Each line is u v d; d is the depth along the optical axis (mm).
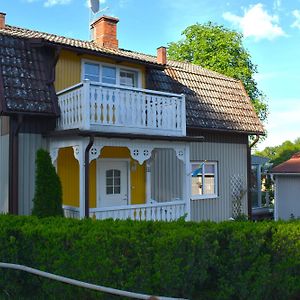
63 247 5391
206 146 14539
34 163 10406
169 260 5016
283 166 16406
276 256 5973
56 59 10711
